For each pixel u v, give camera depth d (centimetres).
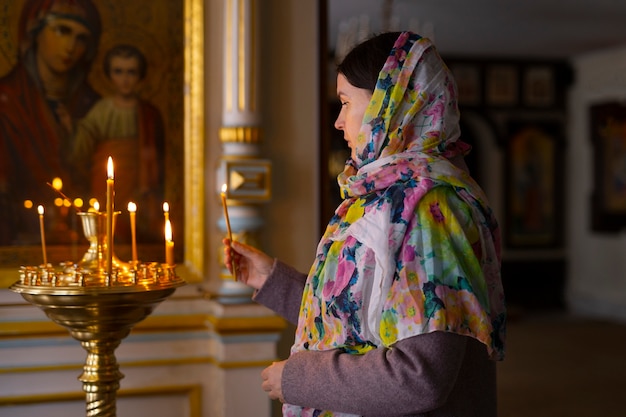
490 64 913
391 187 140
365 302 141
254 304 262
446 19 700
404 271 134
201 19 263
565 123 945
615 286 884
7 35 249
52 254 252
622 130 863
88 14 256
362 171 146
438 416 139
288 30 275
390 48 146
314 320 149
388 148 143
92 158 256
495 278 144
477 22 717
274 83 274
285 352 278
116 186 258
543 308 948
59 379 256
